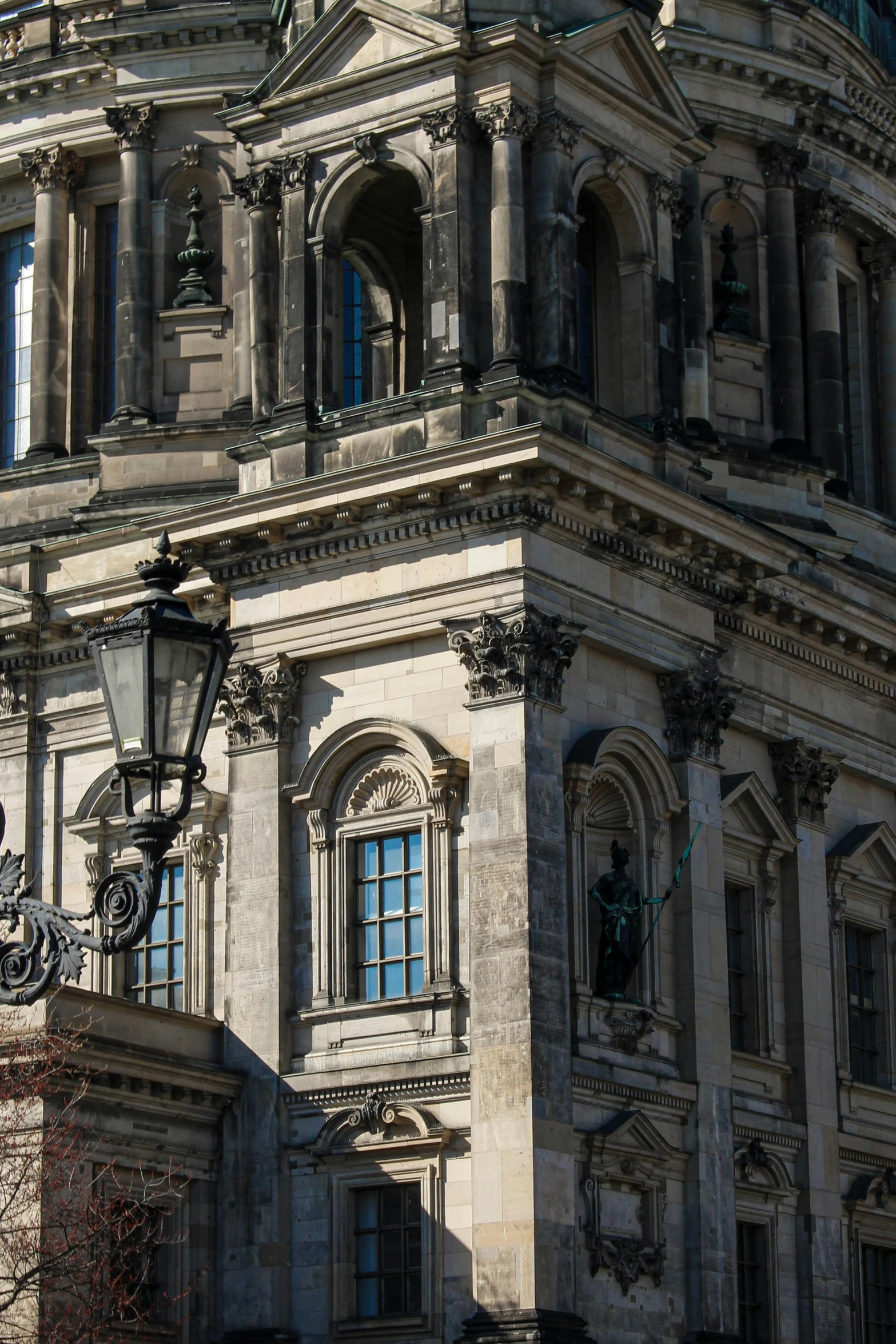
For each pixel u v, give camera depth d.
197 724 41.84
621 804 85.31
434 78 85.69
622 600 85.19
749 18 115.69
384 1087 80.69
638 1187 81.38
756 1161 88.88
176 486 103.44
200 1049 83.94
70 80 112.00
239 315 105.62
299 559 86.12
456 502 82.00
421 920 82.25
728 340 111.12
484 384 82.88
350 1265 80.75
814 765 95.94
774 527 106.12
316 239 88.19
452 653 82.75
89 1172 77.44
